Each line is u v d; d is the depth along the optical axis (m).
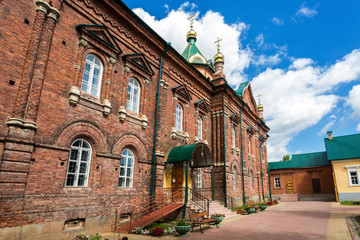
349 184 30.11
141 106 14.91
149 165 14.84
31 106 9.15
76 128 10.80
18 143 8.61
